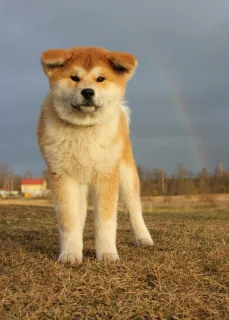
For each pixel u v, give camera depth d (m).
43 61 1.16
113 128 1.18
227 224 2.44
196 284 0.99
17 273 1.01
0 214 2.93
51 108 1.20
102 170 1.18
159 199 8.43
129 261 1.14
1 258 1.15
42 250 1.31
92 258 1.19
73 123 1.14
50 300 0.86
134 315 0.82
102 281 0.96
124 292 0.92
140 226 1.51
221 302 0.90
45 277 0.99
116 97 1.20
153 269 1.07
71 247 1.14
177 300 0.89
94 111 1.14
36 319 0.79
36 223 2.32
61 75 1.17
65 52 1.19
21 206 3.99
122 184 1.50
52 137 1.16
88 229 1.98
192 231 1.95
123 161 1.48
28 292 0.89
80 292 0.92
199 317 0.83
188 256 1.23
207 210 5.72
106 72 1.19
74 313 0.82
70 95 1.14
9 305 0.84
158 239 1.62
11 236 1.67
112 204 1.20
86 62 1.18
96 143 1.16
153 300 0.89
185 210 5.71
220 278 1.04
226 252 1.33
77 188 1.22
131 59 1.20
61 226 1.17
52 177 1.19
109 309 0.84
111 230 1.19
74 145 1.15
